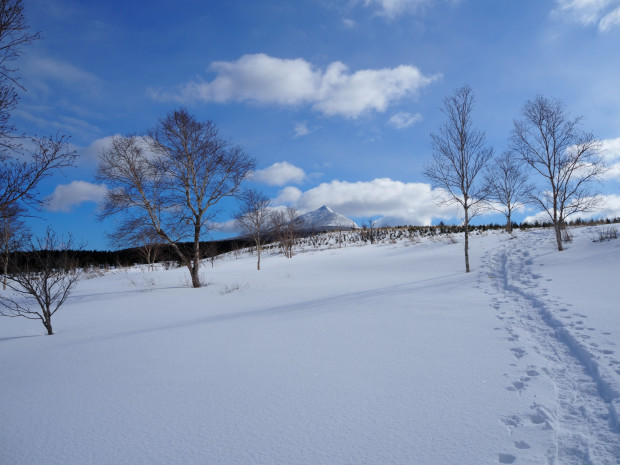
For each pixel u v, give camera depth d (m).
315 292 15.25
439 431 3.48
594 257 15.42
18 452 3.50
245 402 4.40
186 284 20.28
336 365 5.57
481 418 3.69
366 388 4.62
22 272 9.39
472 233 36.28
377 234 56.28
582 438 3.28
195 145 19.05
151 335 8.27
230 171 19.17
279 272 25.61
